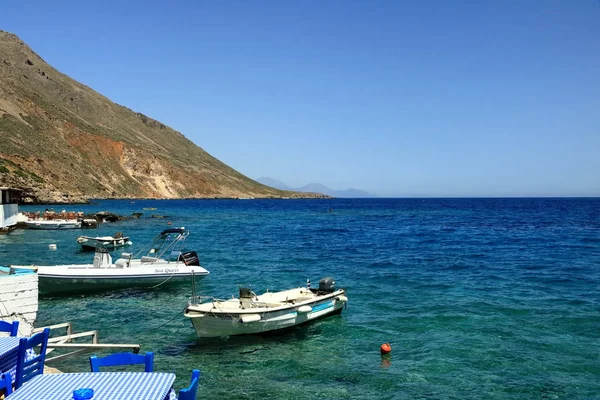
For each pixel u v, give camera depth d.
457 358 13.10
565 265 29.28
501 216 90.12
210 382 11.65
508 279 24.67
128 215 90.62
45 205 108.75
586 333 15.14
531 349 13.73
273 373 12.23
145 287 22.77
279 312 15.18
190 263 25.62
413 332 15.50
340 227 64.44
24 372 7.16
